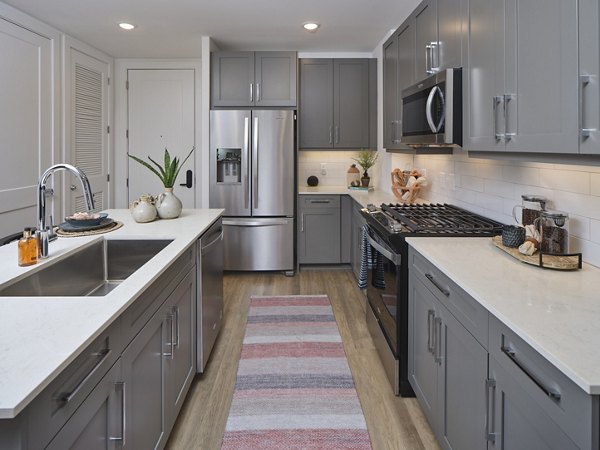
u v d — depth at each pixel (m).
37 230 1.78
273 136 4.62
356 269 4.41
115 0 3.43
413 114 2.81
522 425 1.15
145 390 1.56
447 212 2.92
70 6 3.55
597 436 0.87
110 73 5.26
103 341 1.18
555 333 1.09
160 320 1.74
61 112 4.27
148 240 2.24
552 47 1.41
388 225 2.52
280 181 4.69
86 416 1.08
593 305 1.29
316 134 5.05
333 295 4.17
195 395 2.43
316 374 2.66
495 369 1.30
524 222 2.04
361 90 5.02
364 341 3.14
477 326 1.43
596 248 1.72
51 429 0.91
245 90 4.72
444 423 1.77
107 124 5.23
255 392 2.46
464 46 2.16
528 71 1.56
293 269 4.85
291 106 4.76
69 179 4.43
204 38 4.48
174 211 2.79
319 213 4.89
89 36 4.42
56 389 0.93
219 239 3.09
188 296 2.29
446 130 2.22
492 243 2.11
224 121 4.59
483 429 1.38
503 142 1.75
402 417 2.22
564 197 1.91
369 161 5.06
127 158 5.46
